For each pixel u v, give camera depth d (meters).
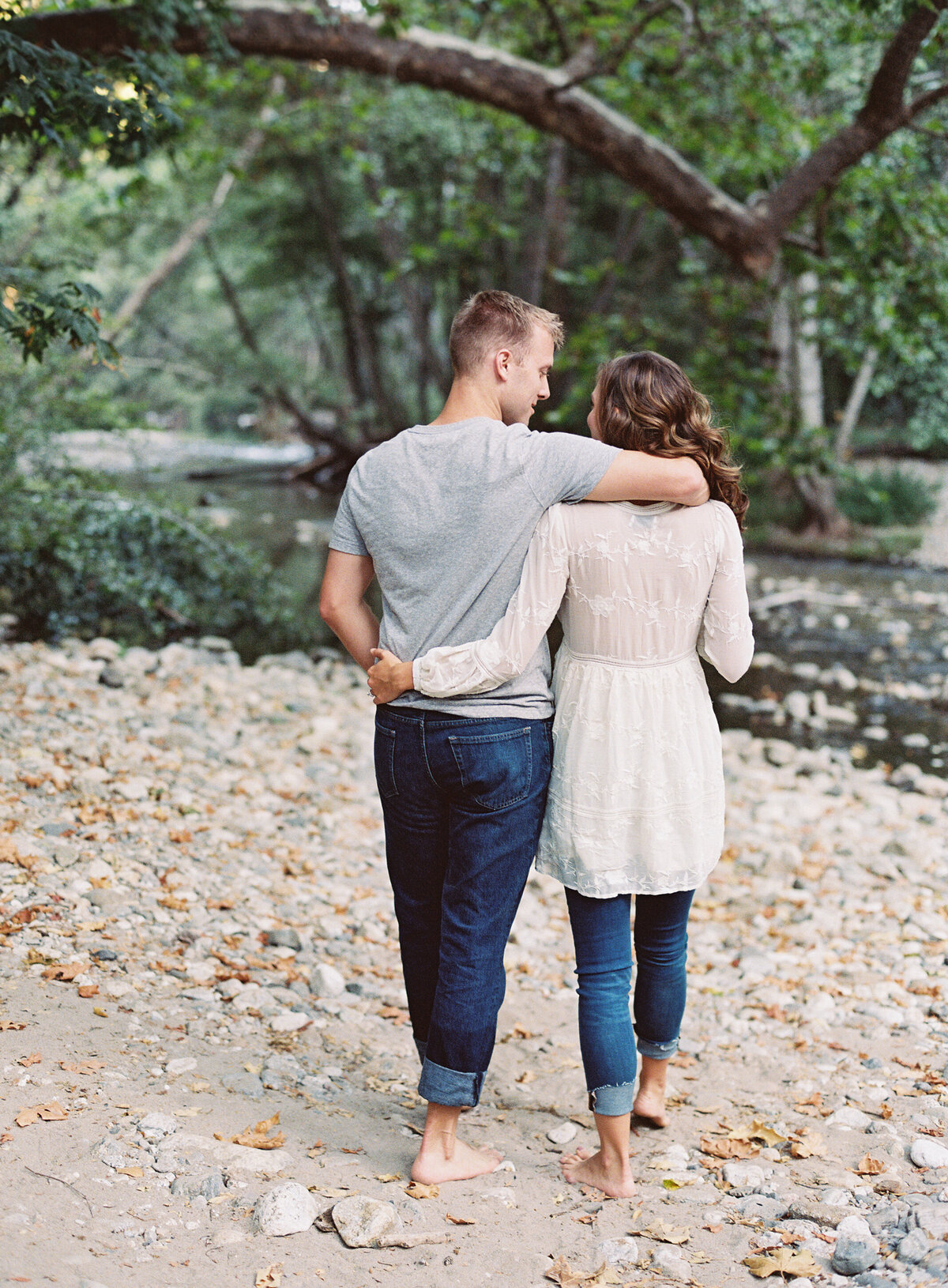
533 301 19.17
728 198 8.45
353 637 2.43
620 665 2.33
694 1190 2.46
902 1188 2.37
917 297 9.68
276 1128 2.51
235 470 25.38
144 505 9.44
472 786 2.27
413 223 20.94
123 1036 2.80
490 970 2.34
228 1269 1.95
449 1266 2.05
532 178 19.34
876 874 5.18
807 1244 2.15
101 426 9.52
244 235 24.58
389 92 15.60
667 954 2.61
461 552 2.23
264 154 18.55
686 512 2.27
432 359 22.08
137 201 14.39
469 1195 2.35
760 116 10.57
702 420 2.30
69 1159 2.16
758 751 7.34
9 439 8.59
